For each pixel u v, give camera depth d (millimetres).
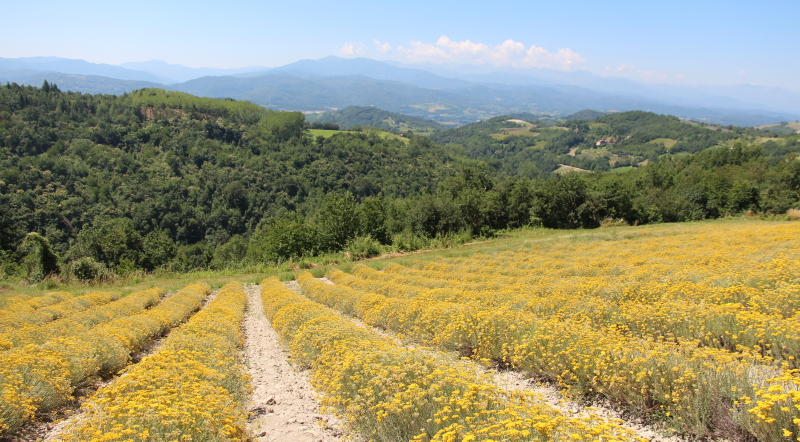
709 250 18594
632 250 22969
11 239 45250
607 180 53906
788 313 6984
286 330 10500
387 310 11164
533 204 48906
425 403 4629
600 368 5543
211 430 4285
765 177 56531
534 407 4242
